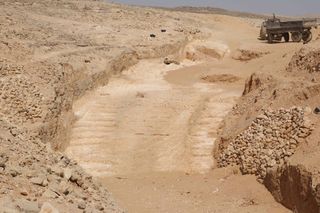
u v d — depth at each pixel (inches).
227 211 610.9
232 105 954.7
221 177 746.2
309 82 805.9
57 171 410.9
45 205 312.2
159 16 1759.4
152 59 1286.9
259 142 736.3
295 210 589.9
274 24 1518.2
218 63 1347.2
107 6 1803.6
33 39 1168.8
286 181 617.9
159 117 921.5
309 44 943.0
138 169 797.2
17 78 819.4
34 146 475.5
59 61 995.3
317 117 695.7
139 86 1091.9
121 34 1411.2
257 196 653.3
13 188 336.5
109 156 821.9
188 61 1387.8
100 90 1039.6
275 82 872.3
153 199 655.8
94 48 1185.4
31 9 1540.4
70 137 860.6
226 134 831.1
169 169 799.7
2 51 960.3
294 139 680.4
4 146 408.5
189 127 895.7
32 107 775.7
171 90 1058.7
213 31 1701.5
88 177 482.3
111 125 898.1
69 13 1589.6
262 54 1326.3
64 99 884.0
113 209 434.0
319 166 572.7
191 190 698.8
